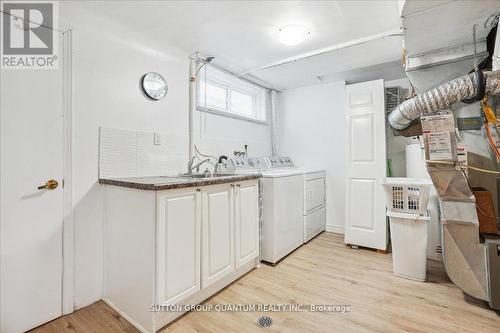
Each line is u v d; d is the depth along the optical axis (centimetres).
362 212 282
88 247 176
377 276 216
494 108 194
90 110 179
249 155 340
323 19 190
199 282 167
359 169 285
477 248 171
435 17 145
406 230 212
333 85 350
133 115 206
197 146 265
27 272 150
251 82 343
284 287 197
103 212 183
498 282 161
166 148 229
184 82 249
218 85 309
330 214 354
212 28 201
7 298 143
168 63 234
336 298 181
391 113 248
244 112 351
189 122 253
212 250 178
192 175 226
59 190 164
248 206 218
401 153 312
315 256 262
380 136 273
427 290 192
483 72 156
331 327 149
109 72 191
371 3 171
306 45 234
